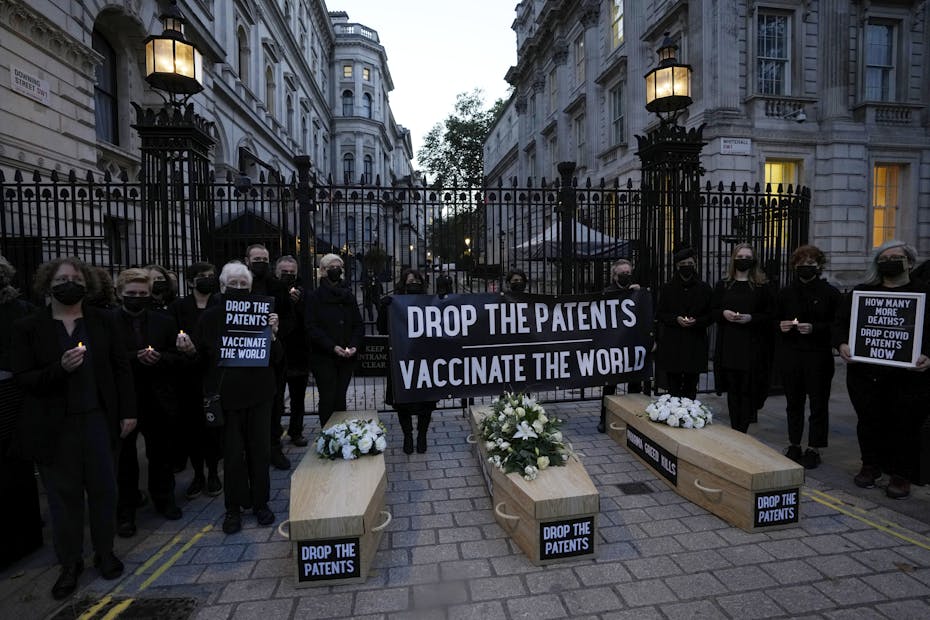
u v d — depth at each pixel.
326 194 6.41
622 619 2.63
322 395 4.89
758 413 6.36
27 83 8.04
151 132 5.49
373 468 3.57
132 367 3.68
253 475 3.73
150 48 5.22
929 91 13.83
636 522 3.64
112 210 10.77
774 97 12.40
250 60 22.81
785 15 12.88
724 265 10.08
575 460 3.72
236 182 6.51
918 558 3.16
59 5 8.80
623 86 17.41
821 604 2.73
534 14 29.58
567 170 6.29
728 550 3.26
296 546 2.91
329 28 45.50
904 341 3.83
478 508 3.94
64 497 2.91
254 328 3.64
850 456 4.88
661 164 6.12
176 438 4.04
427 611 2.72
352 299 5.04
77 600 2.86
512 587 2.92
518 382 5.34
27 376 2.80
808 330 4.36
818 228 13.01
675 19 13.69
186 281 4.35
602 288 6.72
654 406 4.53
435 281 6.26
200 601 2.83
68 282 2.89
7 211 7.49
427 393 5.12
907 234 13.80
